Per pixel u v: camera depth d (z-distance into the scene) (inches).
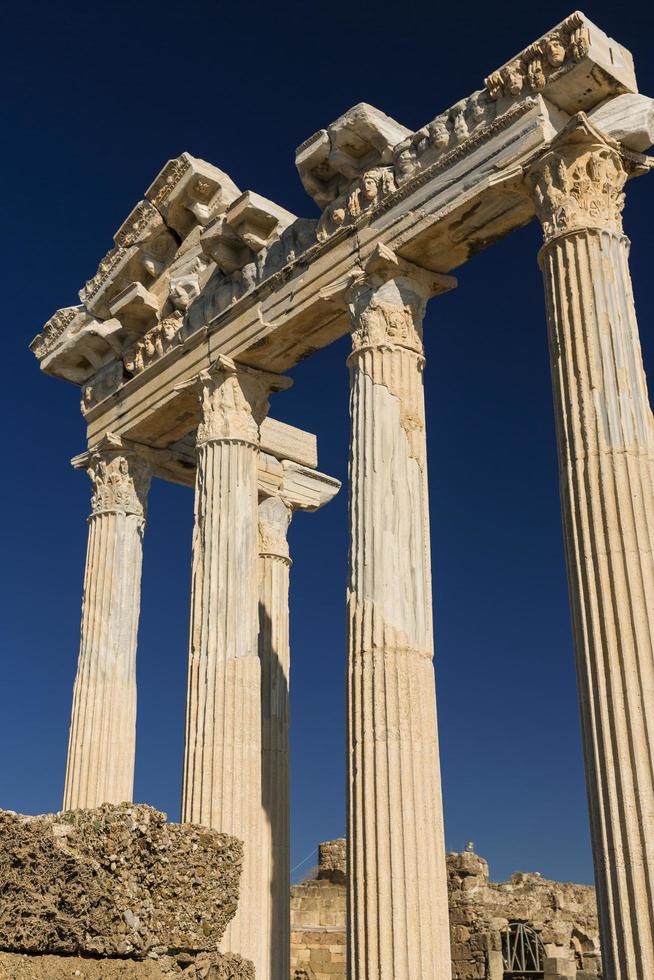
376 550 789.2
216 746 892.6
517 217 827.4
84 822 494.3
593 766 612.1
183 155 1072.2
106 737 1064.2
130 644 1109.1
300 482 1263.5
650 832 580.4
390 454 820.0
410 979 680.4
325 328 968.3
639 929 566.9
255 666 927.0
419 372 865.5
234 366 1008.9
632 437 674.2
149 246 1133.1
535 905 1491.1
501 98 821.9
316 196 953.5
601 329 702.5
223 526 962.1
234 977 537.0
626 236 746.2
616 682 615.8
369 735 744.3
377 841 716.0
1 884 454.3
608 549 647.1
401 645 764.6
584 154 754.2
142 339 1135.6
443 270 895.1
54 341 1218.6
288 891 1050.1
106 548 1131.3
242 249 1040.2
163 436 1150.3
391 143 896.3
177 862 521.7
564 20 778.2
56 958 465.1
